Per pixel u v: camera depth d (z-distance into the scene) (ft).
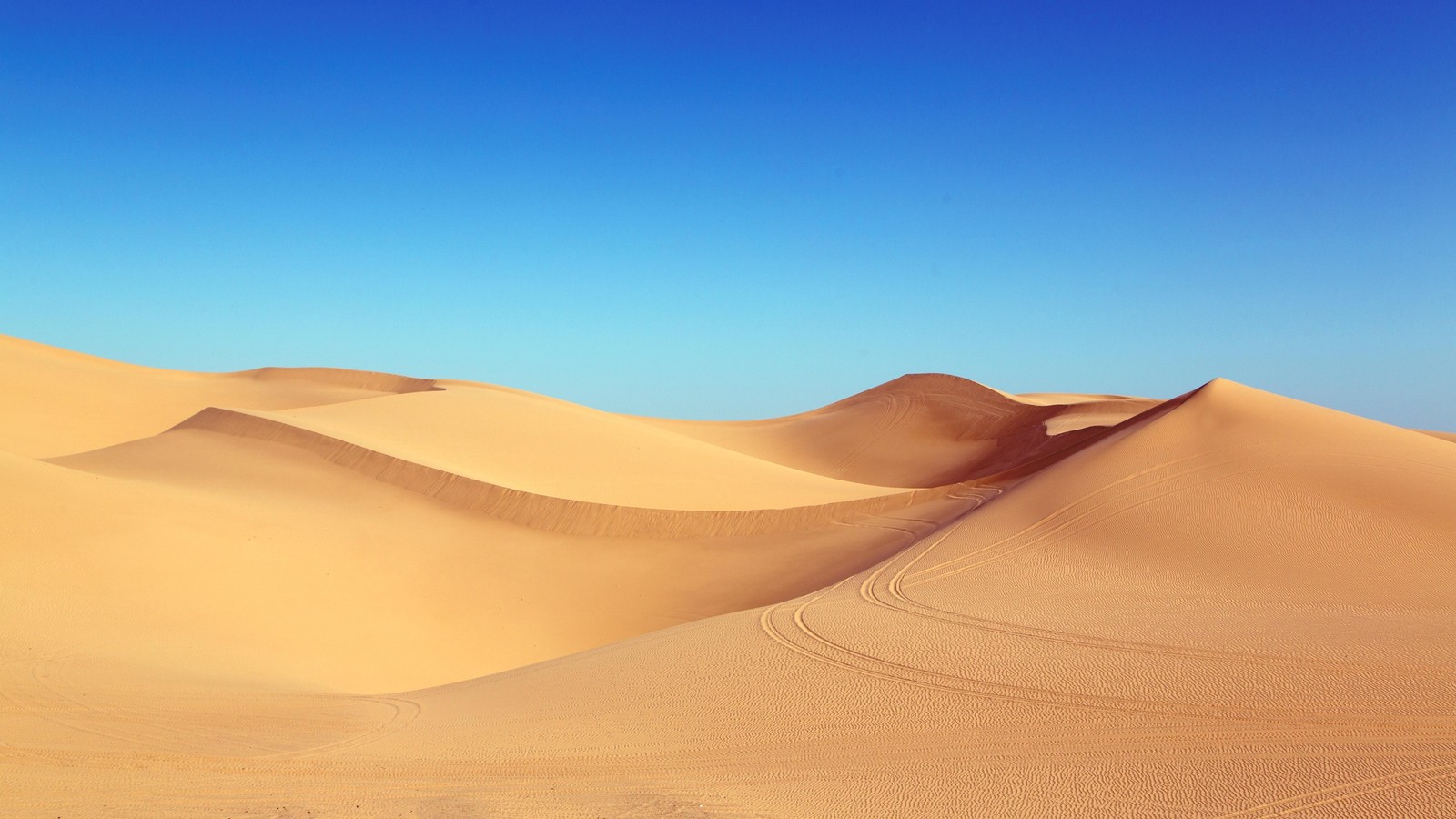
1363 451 87.76
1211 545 74.69
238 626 81.56
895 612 68.23
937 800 37.52
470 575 108.47
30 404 228.02
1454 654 49.26
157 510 101.55
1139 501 84.38
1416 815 33.37
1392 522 73.82
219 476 132.77
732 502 154.61
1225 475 85.87
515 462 167.02
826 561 107.76
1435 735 40.09
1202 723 43.37
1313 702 44.50
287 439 149.89
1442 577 65.21
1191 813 34.91
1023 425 258.37
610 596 106.52
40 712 51.70
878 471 259.80
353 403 199.62
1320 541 72.64
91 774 41.83
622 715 51.65
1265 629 56.24
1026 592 70.33
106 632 72.13
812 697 51.80
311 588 94.79
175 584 85.76
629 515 125.39
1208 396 101.24
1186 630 57.16
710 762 43.65
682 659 61.67
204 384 296.30
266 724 52.01
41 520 88.53
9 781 40.24
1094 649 55.01
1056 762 40.70
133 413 243.81
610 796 38.91
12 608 72.23
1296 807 34.68
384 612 94.53
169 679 61.82
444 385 298.97
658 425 313.53
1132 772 39.01
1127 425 119.34
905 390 305.12
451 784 41.09
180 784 40.47
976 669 53.57
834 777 40.70
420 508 127.34
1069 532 82.53
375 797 38.93
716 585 107.55
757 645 62.85
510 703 56.54
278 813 36.42
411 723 52.95
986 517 92.27
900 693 51.16
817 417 314.76
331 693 64.90
